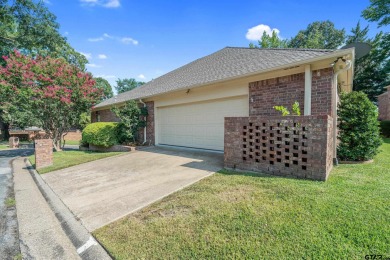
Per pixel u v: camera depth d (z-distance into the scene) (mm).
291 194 3297
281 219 2619
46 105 10914
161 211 3172
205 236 2439
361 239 2166
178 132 9703
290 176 4285
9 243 2717
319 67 5387
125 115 10570
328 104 5277
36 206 3945
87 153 10578
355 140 5688
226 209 2990
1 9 18531
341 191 3352
